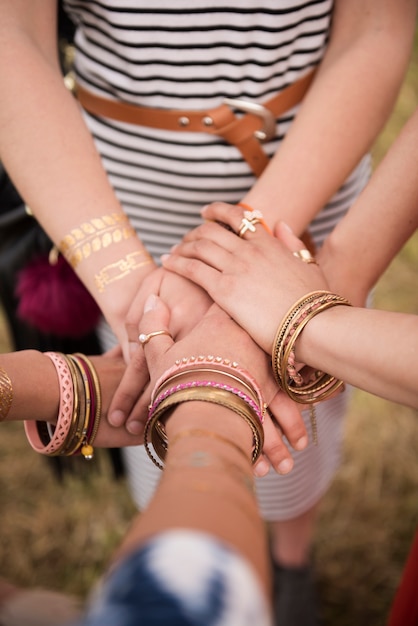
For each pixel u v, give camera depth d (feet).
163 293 3.23
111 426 3.15
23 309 4.28
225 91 3.52
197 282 3.13
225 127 3.57
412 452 6.31
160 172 3.76
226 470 1.87
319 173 3.45
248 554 1.47
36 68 3.35
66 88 3.49
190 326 3.18
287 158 3.45
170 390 2.54
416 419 6.51
